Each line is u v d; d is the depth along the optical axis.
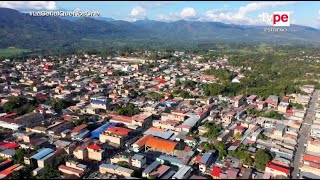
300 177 112.56
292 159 127.94
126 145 138.62
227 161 119.56
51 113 182.38
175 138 144.00
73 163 114.38
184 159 121.88
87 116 178.00
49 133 147.62
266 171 113.25
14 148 128.50
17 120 158.75
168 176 108.31
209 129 153.25
